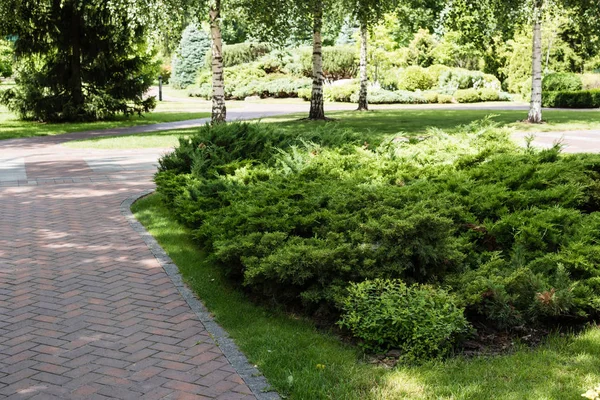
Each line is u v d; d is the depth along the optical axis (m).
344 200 6.70
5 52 50.03
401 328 4.66
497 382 4.11
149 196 11.03
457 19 21.91
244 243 5.96
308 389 4.02
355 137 10.66
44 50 28.09
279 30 20.33
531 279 5.27
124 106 29.36
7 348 4.86
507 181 7.51
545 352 4.57
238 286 6.25
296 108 39.12
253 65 52.12
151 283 6.44
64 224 9.03
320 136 10.66
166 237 8.20
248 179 8.80
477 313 5.32
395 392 4.00
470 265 6.05
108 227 8.84
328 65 50.38
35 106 27.94
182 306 5.78
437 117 26.92
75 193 11.45
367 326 4.69
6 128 25.52
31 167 14.77
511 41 47.12
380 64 47.91
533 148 9.16
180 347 4.86
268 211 6.79
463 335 4.77
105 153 17.58
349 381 4.17
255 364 4.53
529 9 20.41
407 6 23.05
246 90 49.78
